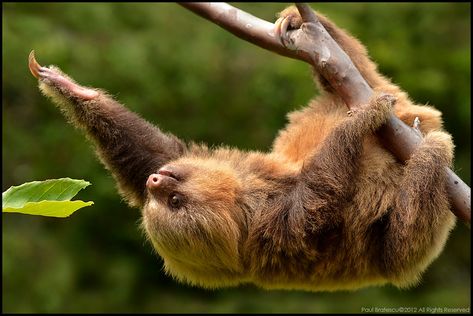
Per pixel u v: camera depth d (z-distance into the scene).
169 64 19.55
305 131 7.81
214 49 19.88
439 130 7.27
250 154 7.84
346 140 6.82
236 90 19.92
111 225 19.36
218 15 7.44
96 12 19.36
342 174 6.89
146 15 19.92
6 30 18.38
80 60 18.66
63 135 19.14
